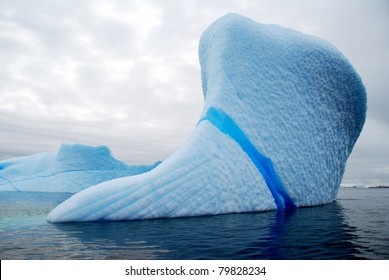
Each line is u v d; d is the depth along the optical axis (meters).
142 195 7.15
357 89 11.76
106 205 6.86
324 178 11.53
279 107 10.35
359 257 3.76
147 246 4.28
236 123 9.46
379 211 9.32
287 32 11.42
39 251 4.05
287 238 4.84
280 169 9.91
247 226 6.05
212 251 4.00
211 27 12.05
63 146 24.42
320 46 11.09
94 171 24.41
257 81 10.25
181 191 7.60
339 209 9.99
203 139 8.57
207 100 9.93
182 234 5.16
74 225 6.20
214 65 10.38
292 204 10.19
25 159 28.31
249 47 10.38
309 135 10.88
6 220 7.00
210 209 7.96
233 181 8.53
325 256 3.80
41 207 10.13
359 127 13.00
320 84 11.15
